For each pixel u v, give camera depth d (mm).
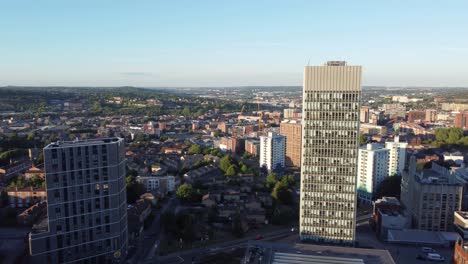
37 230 196875
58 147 192500
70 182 196000
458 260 197000
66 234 197750
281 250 186125
